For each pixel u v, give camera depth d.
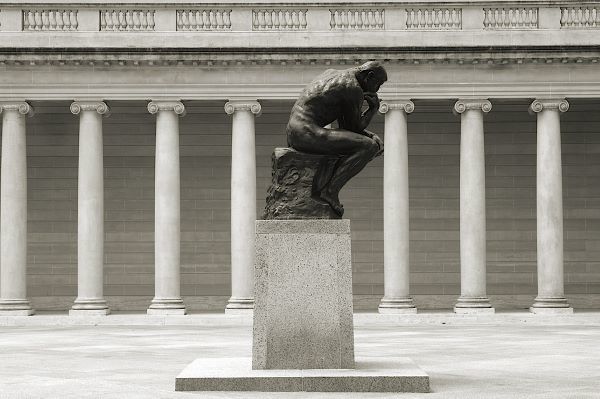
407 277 61.06
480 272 60.72
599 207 68.50
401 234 61.03
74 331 50.66
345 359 25.08
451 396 22.92
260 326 25.12
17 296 60.59
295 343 25.06
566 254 68.25
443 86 61.31
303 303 25.14
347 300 25.16
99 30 61.47
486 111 61.19
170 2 61.56
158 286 60.75
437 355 34.38
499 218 68.56
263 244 25.28
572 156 68.62
